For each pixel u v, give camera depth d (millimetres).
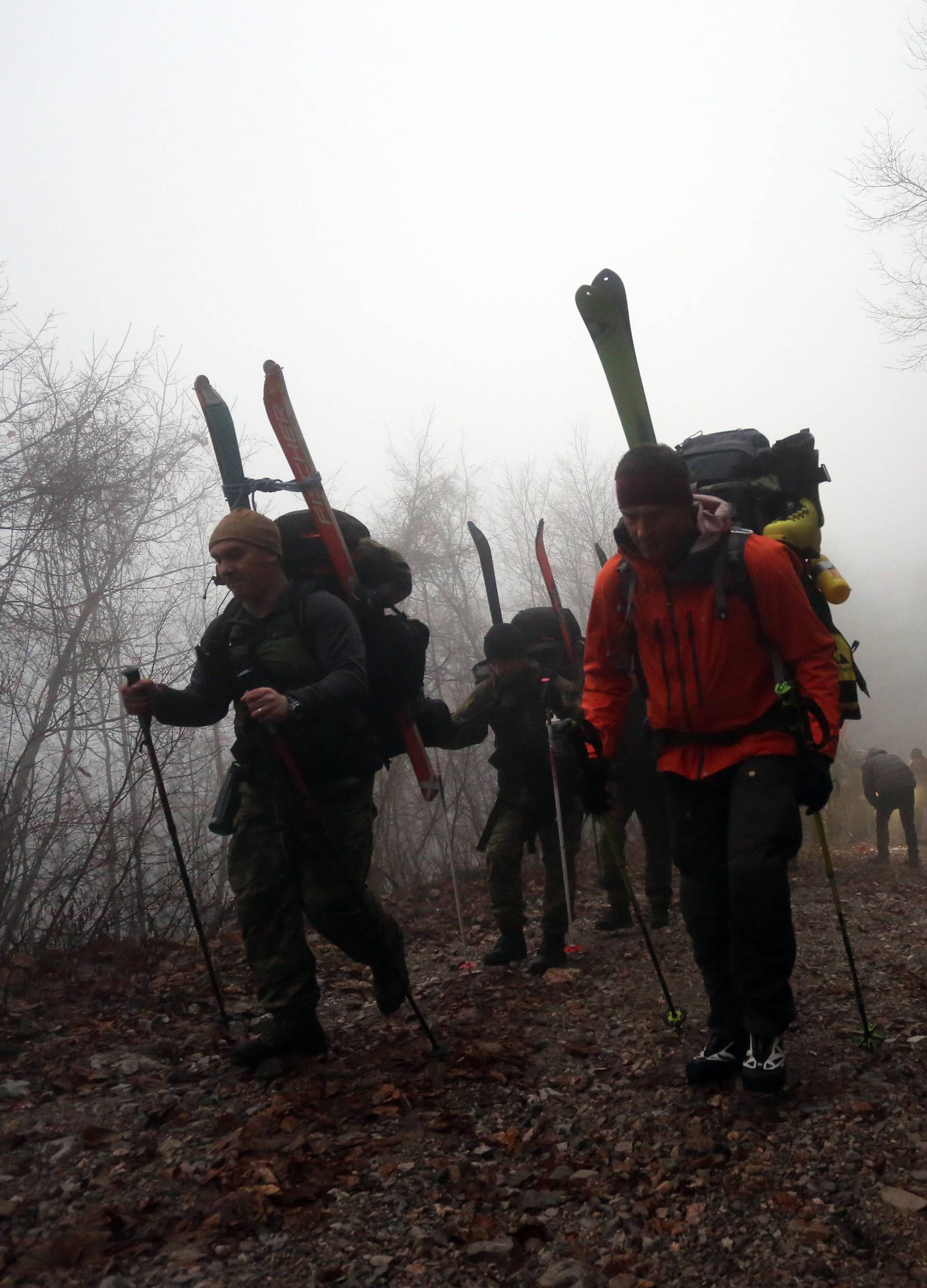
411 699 3973
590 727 3291
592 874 8750
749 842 2850
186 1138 2875
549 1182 2531
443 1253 2244
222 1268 2195
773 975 2859
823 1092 2904
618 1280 2100
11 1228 2387
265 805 3494
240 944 5570
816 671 2912
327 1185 2545
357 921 3385
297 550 3670
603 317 3594
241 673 3414
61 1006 4309
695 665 2998
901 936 5340
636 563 3033
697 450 3633
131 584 8109
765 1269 2098
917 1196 2293
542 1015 4039
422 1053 3521
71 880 5336
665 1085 3092
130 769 5840
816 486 3527
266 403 3756
